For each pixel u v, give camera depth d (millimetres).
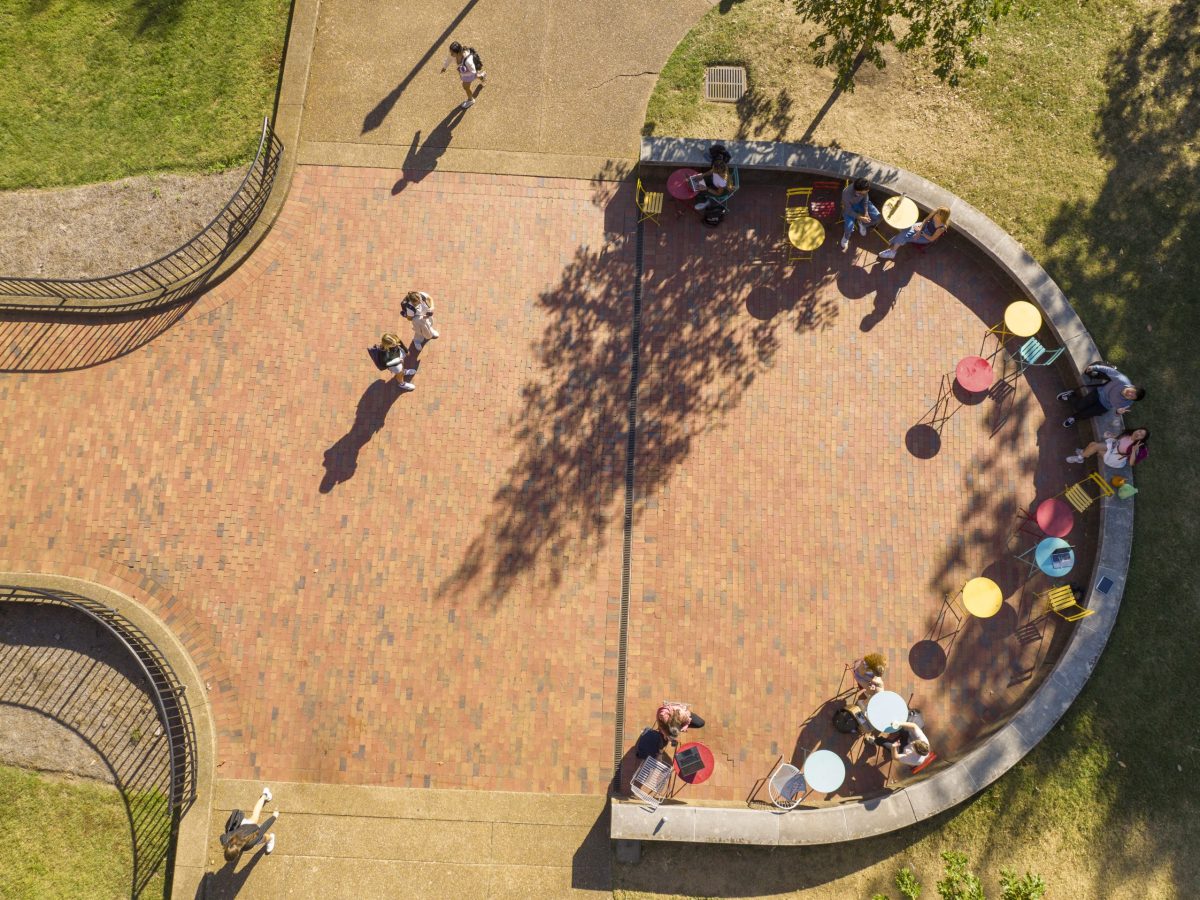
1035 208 14203
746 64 15008
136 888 11484
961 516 13070
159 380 13516
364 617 12594
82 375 13516
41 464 13172
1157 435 13055
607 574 12773
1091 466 13133
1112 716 12031
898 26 15133
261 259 14023
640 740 11570
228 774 11984
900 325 13906
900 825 11180
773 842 11133
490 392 13539
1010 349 13734
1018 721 11617
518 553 12844
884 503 13102
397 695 12305
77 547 12867
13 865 11586
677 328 13875
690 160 13945
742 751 12148
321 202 14352
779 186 14523
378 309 13898
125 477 13125
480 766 12062
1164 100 14617
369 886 11508
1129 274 13836
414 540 12898
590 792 11961
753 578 12773
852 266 14180
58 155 14430
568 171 14586
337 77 14969
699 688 12367
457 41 15203
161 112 14656
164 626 12461
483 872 11586
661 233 14336
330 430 13344
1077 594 12703
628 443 13328
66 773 11961
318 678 12367
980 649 12555
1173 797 11758
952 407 13523
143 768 11984
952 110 14703
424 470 13188
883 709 11367
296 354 13656
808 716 12266
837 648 12531
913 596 12734
